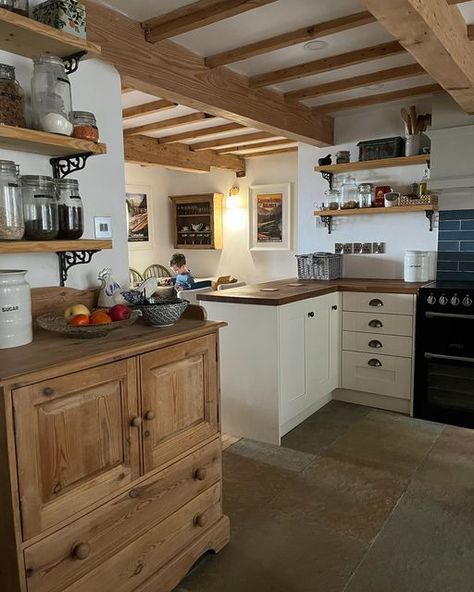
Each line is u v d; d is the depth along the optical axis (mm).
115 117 2141
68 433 1379
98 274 2066
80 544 1414
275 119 3396
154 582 1662
